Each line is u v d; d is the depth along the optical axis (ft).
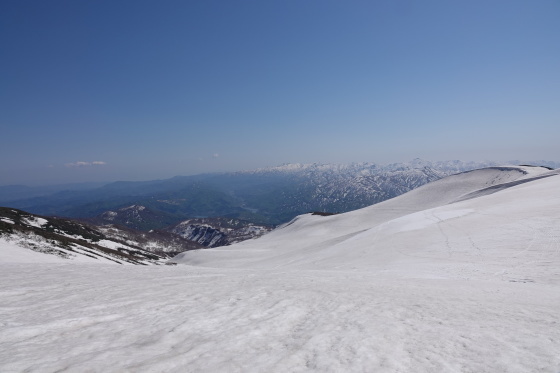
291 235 355.77
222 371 16.44
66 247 173.37
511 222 109.40
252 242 415.85
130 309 29.91
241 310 29.76
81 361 17.06
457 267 73.31
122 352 18.76
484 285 49.78
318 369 16.84
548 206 120.06
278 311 29.48
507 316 27.61
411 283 50.62
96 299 34.47
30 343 20.48
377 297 36.45
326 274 67.97
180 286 43.98
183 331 23.38
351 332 23.02
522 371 16.06
